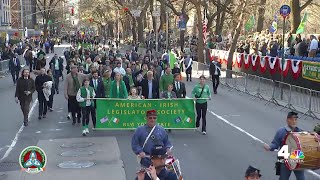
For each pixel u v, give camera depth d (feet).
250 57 100.63
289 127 26.84
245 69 104.12
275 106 65.92
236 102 69.87
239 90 82.74
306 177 32.27
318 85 72.23
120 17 269.64
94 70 49.78
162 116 47.09
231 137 45.52
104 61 82.74
